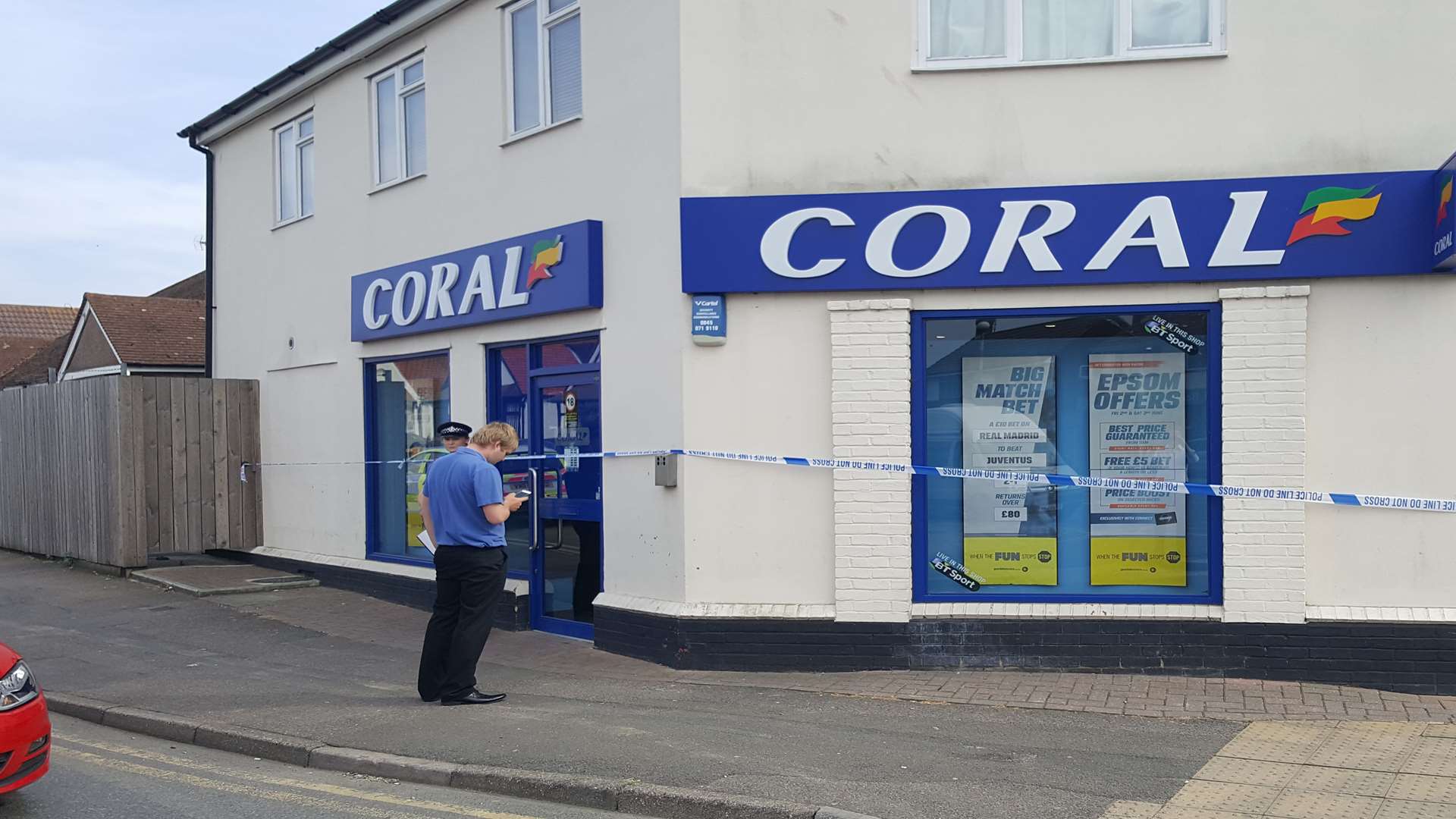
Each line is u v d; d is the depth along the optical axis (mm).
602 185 9312
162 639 10117
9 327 46531
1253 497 7824
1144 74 7980
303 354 13508
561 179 9734
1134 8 8055
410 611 11414
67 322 48094
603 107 9297
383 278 11938
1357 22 7766
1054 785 5766
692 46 8508
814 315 8406
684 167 8500
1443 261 7371
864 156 8289
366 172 12359
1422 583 7754
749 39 8430
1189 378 8164
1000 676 8047
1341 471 7812
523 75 10352
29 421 15148
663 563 8820
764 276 8344
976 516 8422
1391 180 7660
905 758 6230
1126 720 6980
